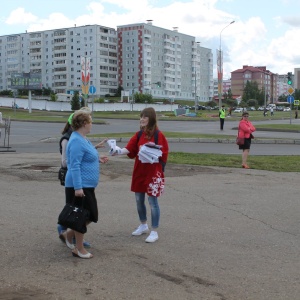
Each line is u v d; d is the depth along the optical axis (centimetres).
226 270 541
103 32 13875
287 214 838
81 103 7925
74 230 563
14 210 829
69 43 14150
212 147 2238
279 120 6066
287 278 517
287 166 1504
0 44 15400
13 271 528
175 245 638
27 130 3394
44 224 736
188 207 884
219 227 740
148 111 664
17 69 15075
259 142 2558
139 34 13862
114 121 5106
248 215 825
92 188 582
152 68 14325
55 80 14412
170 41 15012
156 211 659
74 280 502
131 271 533
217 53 5134
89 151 575
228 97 16300
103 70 13912
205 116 6844
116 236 681
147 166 662
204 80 17312
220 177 1257
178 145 2344
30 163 1449
